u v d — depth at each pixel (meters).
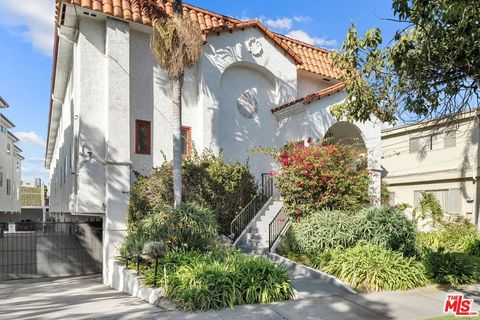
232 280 7.24
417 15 5.91
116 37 11.93
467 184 17.09
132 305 7.47
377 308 7.02
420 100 7.32
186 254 8.55
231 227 12.22
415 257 9.65
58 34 12.95
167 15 12.70
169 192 11.34
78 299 8.83
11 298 9.49
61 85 17.23
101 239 15.30
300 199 11.86
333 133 16.56
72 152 13.62
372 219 10.27
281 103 15.31
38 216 44.91
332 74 16.92
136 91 12.59
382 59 7.57
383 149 21.27
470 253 12.75
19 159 37.47
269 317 6.40
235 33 14.36
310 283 8.59
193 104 13.58
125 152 11.82
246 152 14.52
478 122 15.59
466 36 5.82
